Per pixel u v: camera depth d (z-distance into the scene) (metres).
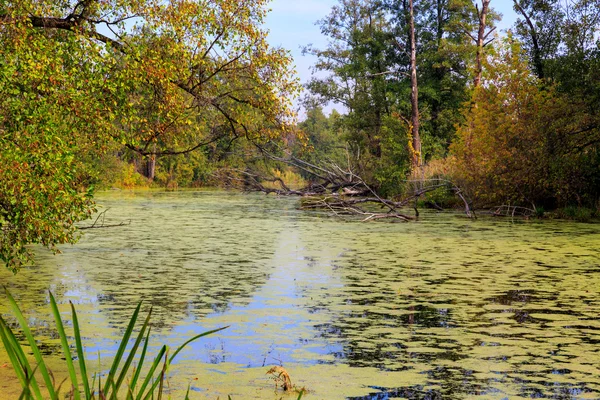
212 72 13.02
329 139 87.81
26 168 8.38
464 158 27.23
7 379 6.23
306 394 5.98
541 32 30.59
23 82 9.16
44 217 8.97
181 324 8.69
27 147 8.59
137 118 11.05
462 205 31.03
